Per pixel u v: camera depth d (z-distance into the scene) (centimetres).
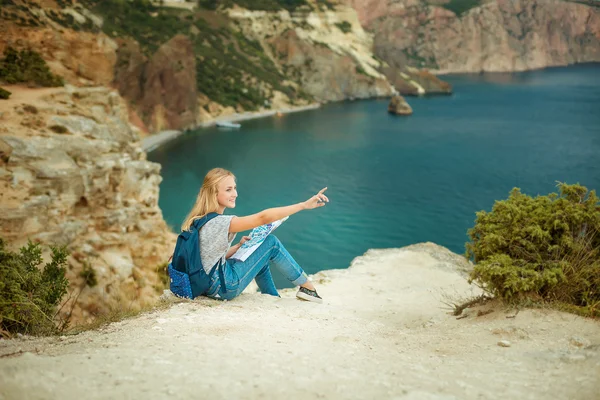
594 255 647
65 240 1955
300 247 4078
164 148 7675
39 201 1883
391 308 945
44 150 2039
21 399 268
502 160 7212
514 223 678
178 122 8738
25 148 1986
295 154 7550
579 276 620
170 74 8569
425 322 709
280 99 11531
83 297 1856
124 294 1997
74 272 1900
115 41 8106
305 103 12056
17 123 2198
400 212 5044
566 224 653
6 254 728
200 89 10462
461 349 485
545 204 700
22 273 707
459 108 12012
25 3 6788
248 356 379
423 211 5097
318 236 4325
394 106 11250
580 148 7938
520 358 433
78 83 3622
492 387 350
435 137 8819
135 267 2208
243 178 6278
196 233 568
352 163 7056
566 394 334
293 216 4781
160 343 414
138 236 2412
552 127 9662
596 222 660
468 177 6369
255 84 11412
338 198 5475
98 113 2878
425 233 4506
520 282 604
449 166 6894
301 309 632
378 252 1571
